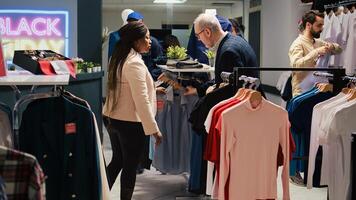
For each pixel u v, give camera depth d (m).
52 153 2.07
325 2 6.08
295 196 3.95
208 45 3.33
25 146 2.04
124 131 3.10
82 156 2.10
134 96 2.99
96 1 6.21
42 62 2.26
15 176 1.43
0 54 2.11
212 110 2.61
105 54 7.34
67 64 2.36
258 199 2.66
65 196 2.09
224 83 3.03
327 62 4.91
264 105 2.60
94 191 2.12
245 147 2.59
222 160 2.56
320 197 3.93
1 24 6.10
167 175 4.65
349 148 2.72
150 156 4.18
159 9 10.95
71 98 2.15
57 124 2.08
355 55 5.02
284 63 9.53
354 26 4.98
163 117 4.02
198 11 11.17
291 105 3.29
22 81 1.95
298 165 3.45
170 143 4.06
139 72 2.99
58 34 6.20
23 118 2.04
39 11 6.16
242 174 2.60
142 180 4.48
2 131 1.97
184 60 4.23
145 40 3.10
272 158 2.65
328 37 5.26
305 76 4.18
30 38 6.16
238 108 2.55
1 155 1.43
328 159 2.82
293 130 3.28
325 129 2.77
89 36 6.24
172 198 3.94
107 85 3.16
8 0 6.12
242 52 3.19
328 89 3.21
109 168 3.37
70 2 6.20
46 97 2.06
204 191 3.56
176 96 4.00
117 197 3.88
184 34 7.21
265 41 10.83
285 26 9.44
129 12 4.73
